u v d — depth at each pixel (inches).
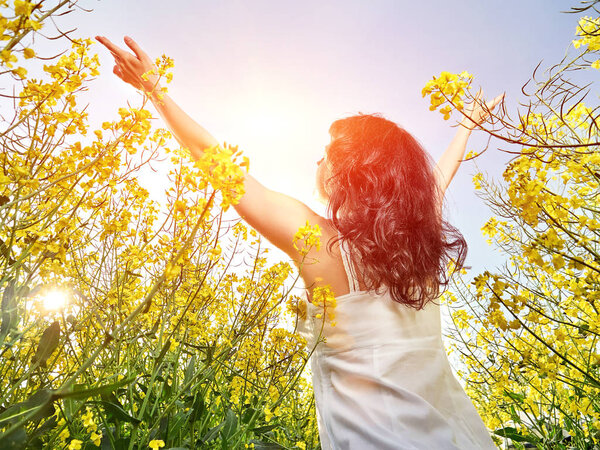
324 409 42.4
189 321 66.6
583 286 58.5
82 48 45.2
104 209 62.1
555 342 78.2
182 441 63.8
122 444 50.1
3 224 40.6
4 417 31.7
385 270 41.4
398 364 39.8
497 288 51.5
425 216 46.2
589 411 83.5
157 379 59.9
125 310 57.6
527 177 47.1
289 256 46.5
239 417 71.7
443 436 36.7
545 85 47.2
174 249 52.1
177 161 54.4
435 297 44.8
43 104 43.7
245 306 72.7
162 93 49.4
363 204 44.8
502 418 110.6
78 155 46.8
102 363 59.2
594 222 45.6
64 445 49.5
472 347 96.7
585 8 40.0
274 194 46.9
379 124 51.6
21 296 45.9
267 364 78.7
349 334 41.9
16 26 29.0
